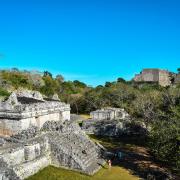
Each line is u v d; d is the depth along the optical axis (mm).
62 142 40125
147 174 37719
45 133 40812
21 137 37500
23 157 34344
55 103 52688
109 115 68875
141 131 62375
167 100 58688
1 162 30438
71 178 34375
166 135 36406
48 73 133500
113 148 51281
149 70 153625
